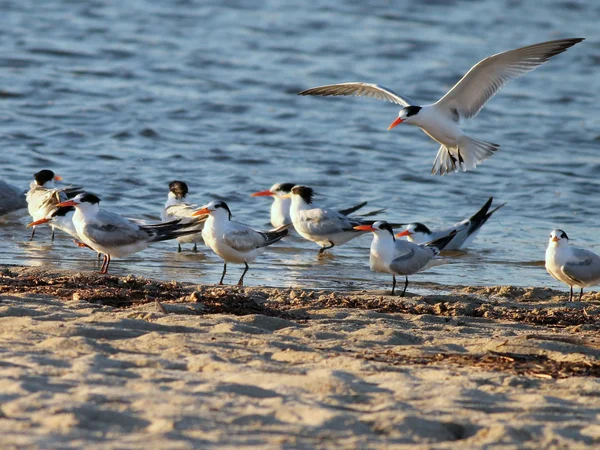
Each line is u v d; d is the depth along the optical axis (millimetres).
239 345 8734
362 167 23141
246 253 14328
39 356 7863
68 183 20453
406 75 32344
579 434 6473
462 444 6191
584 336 10141
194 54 33062
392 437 6312
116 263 15195
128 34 35094
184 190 17797
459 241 16953
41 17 36625
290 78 31062
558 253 13281
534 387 7781
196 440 5977
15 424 6125
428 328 10312
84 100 27172
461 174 22859
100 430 6090
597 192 21703
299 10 40688
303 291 12664
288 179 21875
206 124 26047
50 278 12617
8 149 22703
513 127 27500
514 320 11336
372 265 13711
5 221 18125
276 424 6391
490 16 41375
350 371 7957
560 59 35719
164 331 9258
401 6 42219
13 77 28781
